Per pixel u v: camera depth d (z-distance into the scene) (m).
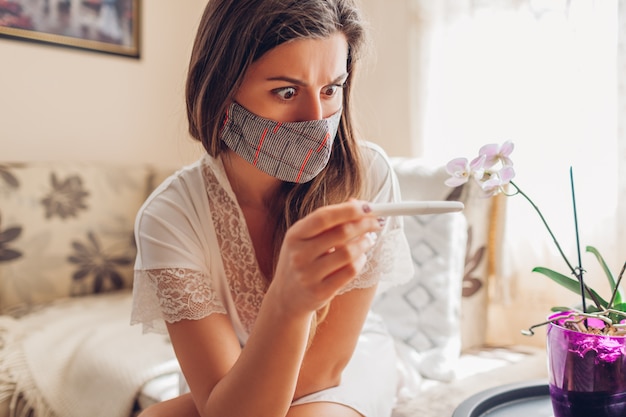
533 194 1.86
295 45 0.79
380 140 2.38
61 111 2.45
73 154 2.49
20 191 2.10
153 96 2.72
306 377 0.95
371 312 1.35
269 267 1.06
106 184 2.30
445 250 1.50
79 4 2.46
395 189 1.11
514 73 1.90
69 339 1.62
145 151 2.71
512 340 1.95
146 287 0.95
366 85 2.40
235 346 0.91
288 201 0.98
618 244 1.65
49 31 2.39
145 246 0.94
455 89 2.06
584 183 1.73
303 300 0.63
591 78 1.71
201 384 0.86
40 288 2.12
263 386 0.71
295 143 0.84
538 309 1.88
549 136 1.82
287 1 0.79
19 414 1.48
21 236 2.08
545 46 1.82
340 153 0.98
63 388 1.51
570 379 0.76
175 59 2.78
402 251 1.07
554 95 1.81
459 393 1.28
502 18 1.92
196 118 0.94
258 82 0.83
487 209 1.62
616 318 0.79
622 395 0.74
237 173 0.99
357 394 0.98
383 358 1.16
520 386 0.97
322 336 0.97
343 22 0.83
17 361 1.53
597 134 1.70
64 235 2.18
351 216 0.59
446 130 2.10
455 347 1.46
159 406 0.94
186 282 0.91
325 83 0.83
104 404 1.41
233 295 1.03
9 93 2.32
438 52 2.10
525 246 1.89
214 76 0.87
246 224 1.03
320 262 0.60
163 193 1.00
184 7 2.79
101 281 2.26
